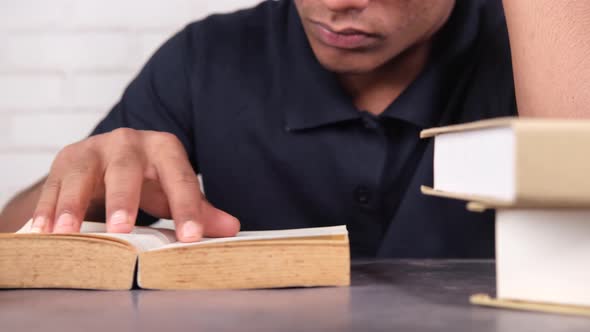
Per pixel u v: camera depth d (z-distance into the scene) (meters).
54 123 1.51
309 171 0.95
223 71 1.03
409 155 0.93
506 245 0.36
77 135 1.51
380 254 0.93
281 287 0.44
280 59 0.99
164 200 0.67
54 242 0.45
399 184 0.94
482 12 1.00
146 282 0.44
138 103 1.06
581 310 0.34
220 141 1.01
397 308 0.36
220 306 0.37
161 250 0.44
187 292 0.43
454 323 0.32
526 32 0.75
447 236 0.94
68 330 0.31
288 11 1.05
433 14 0.71
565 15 0.72
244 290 0.43
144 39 1.51
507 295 0.36
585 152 0.31
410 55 0.90
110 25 1.51
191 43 1.08
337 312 0.35
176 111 1.05
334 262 0.44
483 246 0.95
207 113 1.02
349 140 0.92
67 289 0.45
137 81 1.09
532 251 0.36
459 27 0.92
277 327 0.31
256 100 0.99
